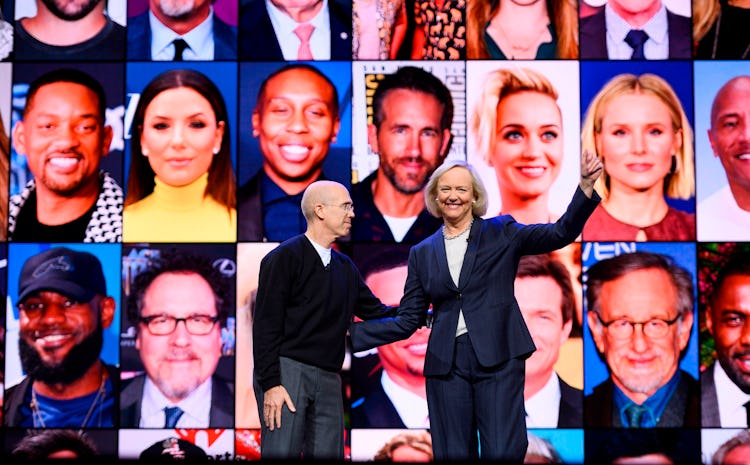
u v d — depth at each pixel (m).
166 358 7.41
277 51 7.59
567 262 7.43
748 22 7.51
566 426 7.32
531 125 7.50
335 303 5.14
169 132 7.55
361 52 7.58
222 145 7.56
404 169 7.51
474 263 4.98
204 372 7.41
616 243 7.43
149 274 7.47
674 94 7.49
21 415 7.38
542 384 7.36
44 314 7.43
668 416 7.30
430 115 7.53
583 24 7.54
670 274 7.39
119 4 7.61
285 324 5.07
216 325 7.44
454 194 5.02
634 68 7.52
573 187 7.46
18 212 7.51
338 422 5.14
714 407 7.30
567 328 7.39
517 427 4.85
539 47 7.54
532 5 7.56
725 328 7.34
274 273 5.02
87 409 7.38
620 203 7.45
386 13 7.59
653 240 7.42
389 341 5.27
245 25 7.61
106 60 7.60
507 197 7.48
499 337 4.89
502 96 7.52
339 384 5.19
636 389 7.32
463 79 7.54
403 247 7.48
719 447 7.27
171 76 7.59
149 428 7.36
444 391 4.97
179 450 7.34
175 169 7.54
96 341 7.43
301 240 5.17
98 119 7.57
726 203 7.43
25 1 7.60
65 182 7.53
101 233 7.51
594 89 7.52
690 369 7.33
